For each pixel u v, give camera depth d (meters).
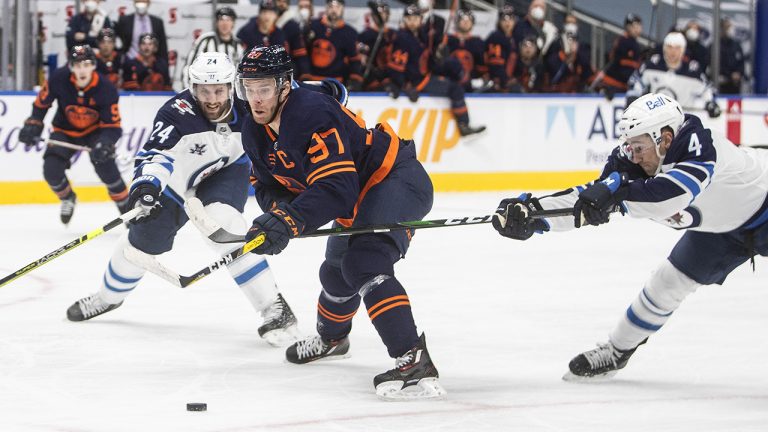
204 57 12.98
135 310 16.12
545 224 10.95
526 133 34.91
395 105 33.31
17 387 11.56
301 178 10.90
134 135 30.55
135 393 11.34
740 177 10.69
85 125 24.89
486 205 30.53
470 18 34.69
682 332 14.72
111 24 31.70
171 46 33.47
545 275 19.84
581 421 10.27
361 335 14.45
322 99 10.66
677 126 10.50
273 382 11.88
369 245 11.09
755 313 16.11
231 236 11.21
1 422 10.14
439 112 33.91
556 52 36.38
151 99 30.67
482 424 10.12
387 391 10.97
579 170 35.56
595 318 15.77
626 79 35.88
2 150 29.66
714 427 10.08
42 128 24.75
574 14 39.22
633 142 10.55
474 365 12.77
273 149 10.95
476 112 34.31
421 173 11.50
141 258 11.61
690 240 11.37
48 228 25.62
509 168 34.84
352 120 11.14
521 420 10.29
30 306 16.44
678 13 40.34
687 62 32.69
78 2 31.02
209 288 18.06
